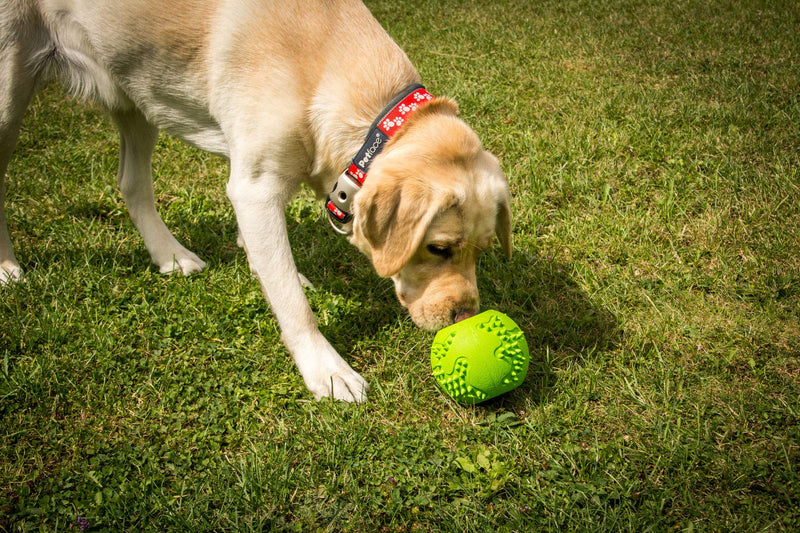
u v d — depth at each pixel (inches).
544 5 313.9
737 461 90.0
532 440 95.3
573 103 205.6
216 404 103.3
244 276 134.0
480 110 204.4
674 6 300.8
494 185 98.5
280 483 88.7
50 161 176.9
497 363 95.0
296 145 100.7
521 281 130.8
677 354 110.9
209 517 84.4
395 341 117.0
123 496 86.1
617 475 89.5
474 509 84.8
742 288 123.0
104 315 121.5
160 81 109.5
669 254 135.0
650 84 219.3
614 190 159.0
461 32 281.1
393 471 90.7
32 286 126.1
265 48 98.3
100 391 104.5
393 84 101.3
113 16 106.6
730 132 179.3
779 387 102.2
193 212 157.8
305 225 153.1
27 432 96.9
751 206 147.8
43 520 84.0
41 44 115.7
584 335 117.1
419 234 90.2
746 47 247.6
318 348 106.0
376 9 318.3
